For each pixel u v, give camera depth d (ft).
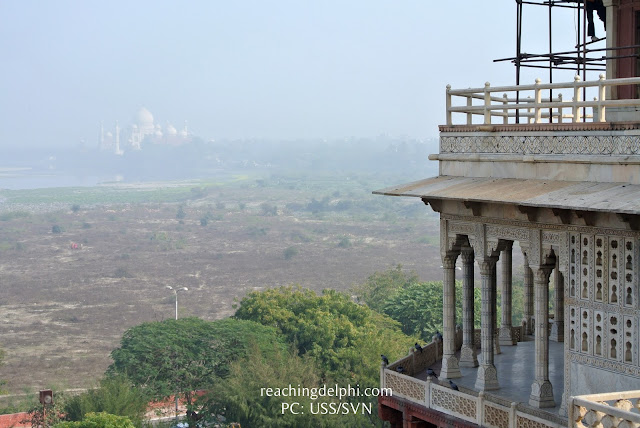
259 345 251.19
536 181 69.15
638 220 61.72
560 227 67.82
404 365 84.33
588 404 46.85
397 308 311.88
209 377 253.85
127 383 242.37
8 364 331.16
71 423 198.39
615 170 63.21
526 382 77.10
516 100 86.07
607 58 76.33
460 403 72.33
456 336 90.07
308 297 291.99
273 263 585.63
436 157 79.41
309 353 253.65
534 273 70.54
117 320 415.44
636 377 62.23
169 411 261.24
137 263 592.19
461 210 77.30
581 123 65.67
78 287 504.84
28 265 588.50
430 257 598.75
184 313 425.69
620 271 63.52
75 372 320.91
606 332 64.64
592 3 87.71
